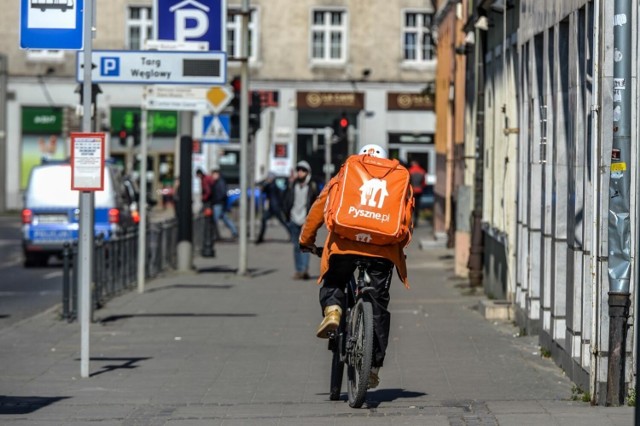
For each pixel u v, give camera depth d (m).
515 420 17.81
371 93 114.75
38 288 46.19
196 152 111.50
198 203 110.94
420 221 101.62
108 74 28.69
